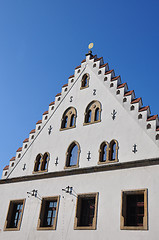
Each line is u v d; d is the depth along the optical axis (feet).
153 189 63.31
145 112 72.79
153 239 58.75
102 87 86.02
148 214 61.52
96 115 83.87
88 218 71.82
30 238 77.97
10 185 92.12
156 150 66.95
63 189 78.18
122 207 65.67
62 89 96.73
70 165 81.56
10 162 96.99
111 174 71.20
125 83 81.66
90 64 93.35
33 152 92.63
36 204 82.28
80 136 83.25
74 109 89.45
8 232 83.56
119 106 79.00
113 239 63.72
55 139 89.15
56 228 74.54
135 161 68.13
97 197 70.85
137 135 71.56
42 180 84.89
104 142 77.10
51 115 94.89
